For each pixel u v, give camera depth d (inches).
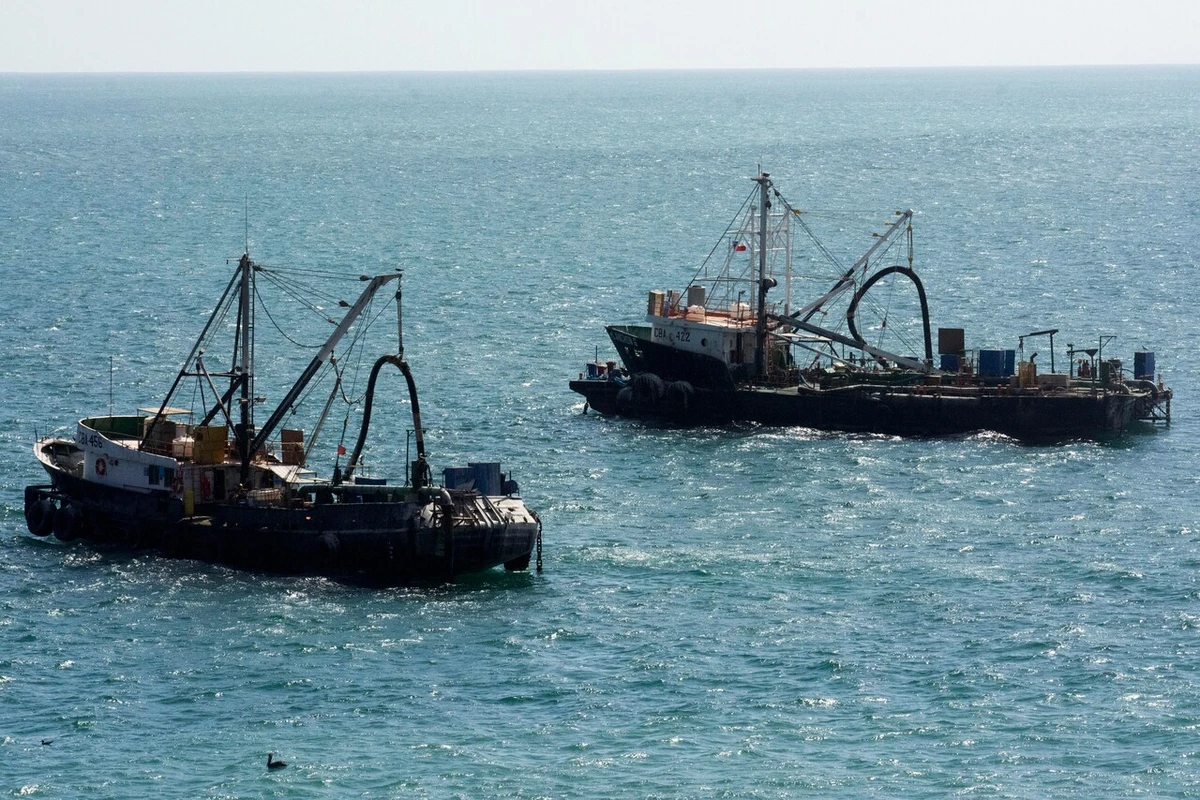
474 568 7278.5
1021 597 7081.7
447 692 6127.0
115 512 7770.7
